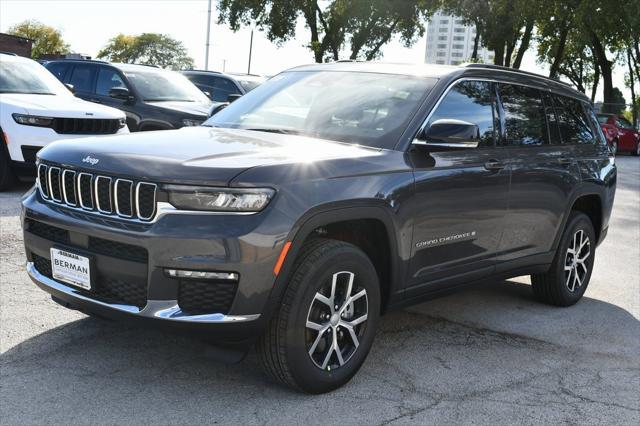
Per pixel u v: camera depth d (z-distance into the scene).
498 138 4.55
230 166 3.15
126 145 3.50
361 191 3.46
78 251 3.30
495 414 3.40
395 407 3.39
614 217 10.11
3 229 6.49
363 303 3.61
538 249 5.04
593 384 3.89
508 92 4.77
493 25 32.47
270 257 3.09
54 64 11.95
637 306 5.66
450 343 4.41
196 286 3.09
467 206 4.16
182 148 3.45
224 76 15.26
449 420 3.30
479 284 4.55
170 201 3.08
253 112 4.41
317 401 3.39
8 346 3.79
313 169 3.33
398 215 3.67
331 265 3.34
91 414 3.10
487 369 4.00
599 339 4.73
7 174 8.45
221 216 3.05
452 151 4.12
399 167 3.73
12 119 8.29
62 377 3.46
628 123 27.50
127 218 3.19
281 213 3.11
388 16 32.72
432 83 4.21
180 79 12.23
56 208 3.45
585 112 5.77
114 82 11.35
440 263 4.10
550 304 5.52
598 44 38.31
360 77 4.41
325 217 3.28
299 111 4.24
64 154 3.50
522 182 4.63
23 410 3.09
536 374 3.98
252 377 3.60
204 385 3.47
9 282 4.90
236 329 3.12
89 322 4.22
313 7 33.22
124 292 3.23
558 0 32.88
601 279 6.52
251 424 3.11
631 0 31.30
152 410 3.17
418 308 5.15
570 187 5.20
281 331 3.23
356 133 3.94
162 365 3.67
